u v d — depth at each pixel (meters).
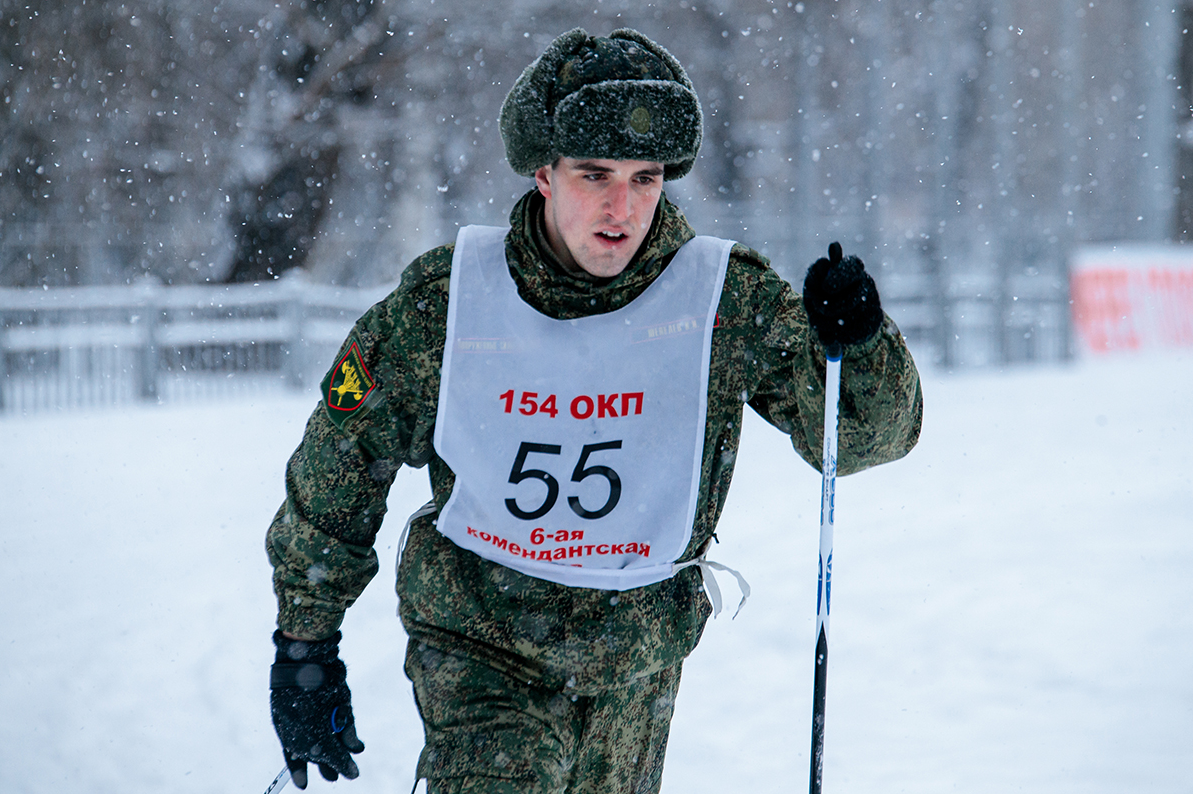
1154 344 51.47
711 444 6.72
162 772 11.48
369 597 17.20
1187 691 12.41
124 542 20.30
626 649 6.59
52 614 16.48
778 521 21.47
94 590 17.55
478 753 6.33
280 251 55.56
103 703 13.25
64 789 11.15
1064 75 73.75
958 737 11.65
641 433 6.56
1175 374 43.25
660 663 6.71
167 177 54.91
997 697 12.62
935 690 12.95
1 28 51.81
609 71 6.25
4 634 15.67
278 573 6.88
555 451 6.56
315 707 6.92
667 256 6.67
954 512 21.61
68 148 53.47
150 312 38.22
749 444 31.77
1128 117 92.00
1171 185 68.56
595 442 6.55
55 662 14.62
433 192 65.50
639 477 6.59
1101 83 93.69
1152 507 21.31
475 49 58.69
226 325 39.94
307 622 6.86
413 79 57.53
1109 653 13.71
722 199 89.62
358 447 6.66
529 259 6.52
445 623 6.68
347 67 54.59
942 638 14.60
